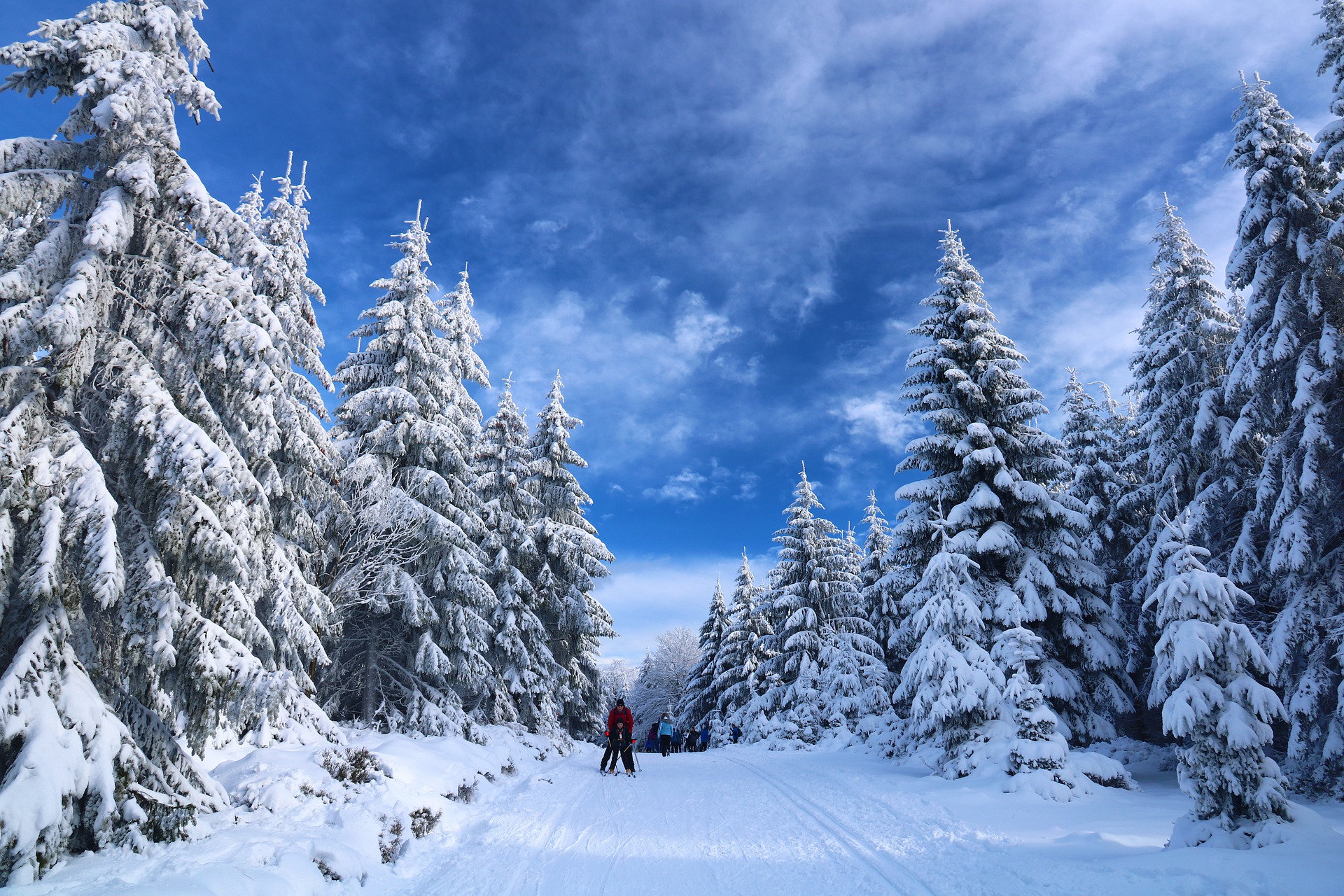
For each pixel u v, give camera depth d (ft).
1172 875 17.98
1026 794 34.06
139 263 24.88
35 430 20.71
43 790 16.66
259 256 28.48
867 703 74.18
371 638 51.49
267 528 27.61
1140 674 61.16
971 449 55.93
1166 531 48.67
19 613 20.31
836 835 27.30
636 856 24.38
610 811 33.71
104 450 22.84
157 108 24.35
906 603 55.11
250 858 18.94
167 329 25.07
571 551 78.02
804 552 95.55
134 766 19.98
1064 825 27.99
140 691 22.39
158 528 22.61
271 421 27.45
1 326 19.45
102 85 23.58
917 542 59.31
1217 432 51.78
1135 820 28.73
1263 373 44.68
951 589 47.21
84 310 21.22
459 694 58.54
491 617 65.46
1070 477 56.75
